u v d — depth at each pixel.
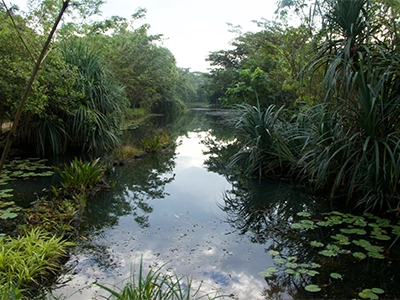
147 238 3.00
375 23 3.69
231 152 7.99
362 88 3.22
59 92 5.74
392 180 3.18
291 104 7.88
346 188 3.81
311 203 3.90
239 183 5.01
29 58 4.97
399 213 3.26
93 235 3.05
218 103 29.30
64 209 3.45
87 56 7.26
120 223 3.38
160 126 14.19
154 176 5.52
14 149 6.48
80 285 2.20
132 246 2.82
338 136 3.75
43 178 4.85
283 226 3.27
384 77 3.17
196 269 2.43
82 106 6.55
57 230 2.97
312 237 2.98
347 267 2.41
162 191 4.64
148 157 7.16
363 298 2.02
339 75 3.54
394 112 3.27
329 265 2.45
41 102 5.23
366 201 3.45
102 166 5.45
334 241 2.88
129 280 2.26
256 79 9.34
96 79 7.17
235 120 6.47
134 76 16.36
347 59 3.46
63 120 6.62
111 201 4.11
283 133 5.14
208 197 4.36
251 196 4.36
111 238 2.99
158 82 20.11
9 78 4.92
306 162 4.53
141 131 11.48
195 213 3.72
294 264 2.46
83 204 3.70
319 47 3.85
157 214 3.68
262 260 2.57
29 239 2.52
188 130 13.19
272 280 2.27
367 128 3.33
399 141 3.05
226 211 3.79
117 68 13.73
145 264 2.50
